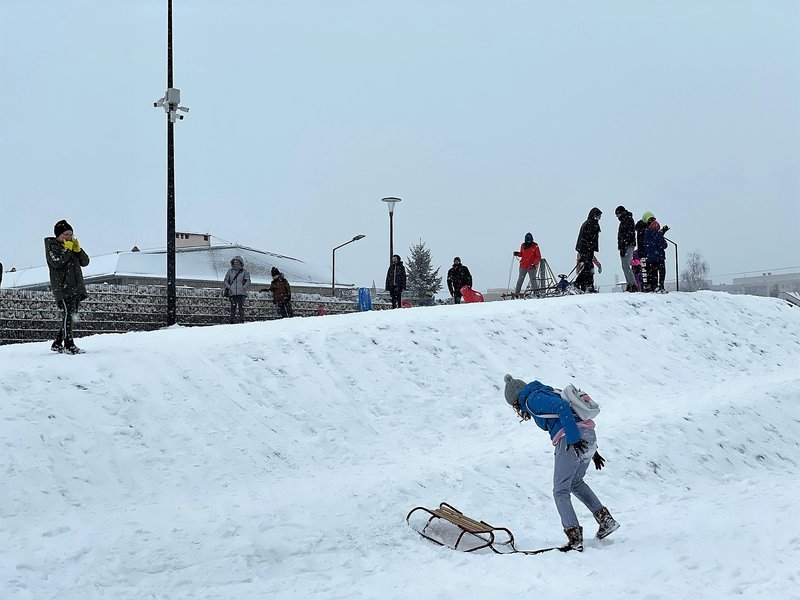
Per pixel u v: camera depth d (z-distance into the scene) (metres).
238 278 19.25
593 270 19.61
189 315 20.14
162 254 38.59
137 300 19.27
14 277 41.62
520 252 20.98
